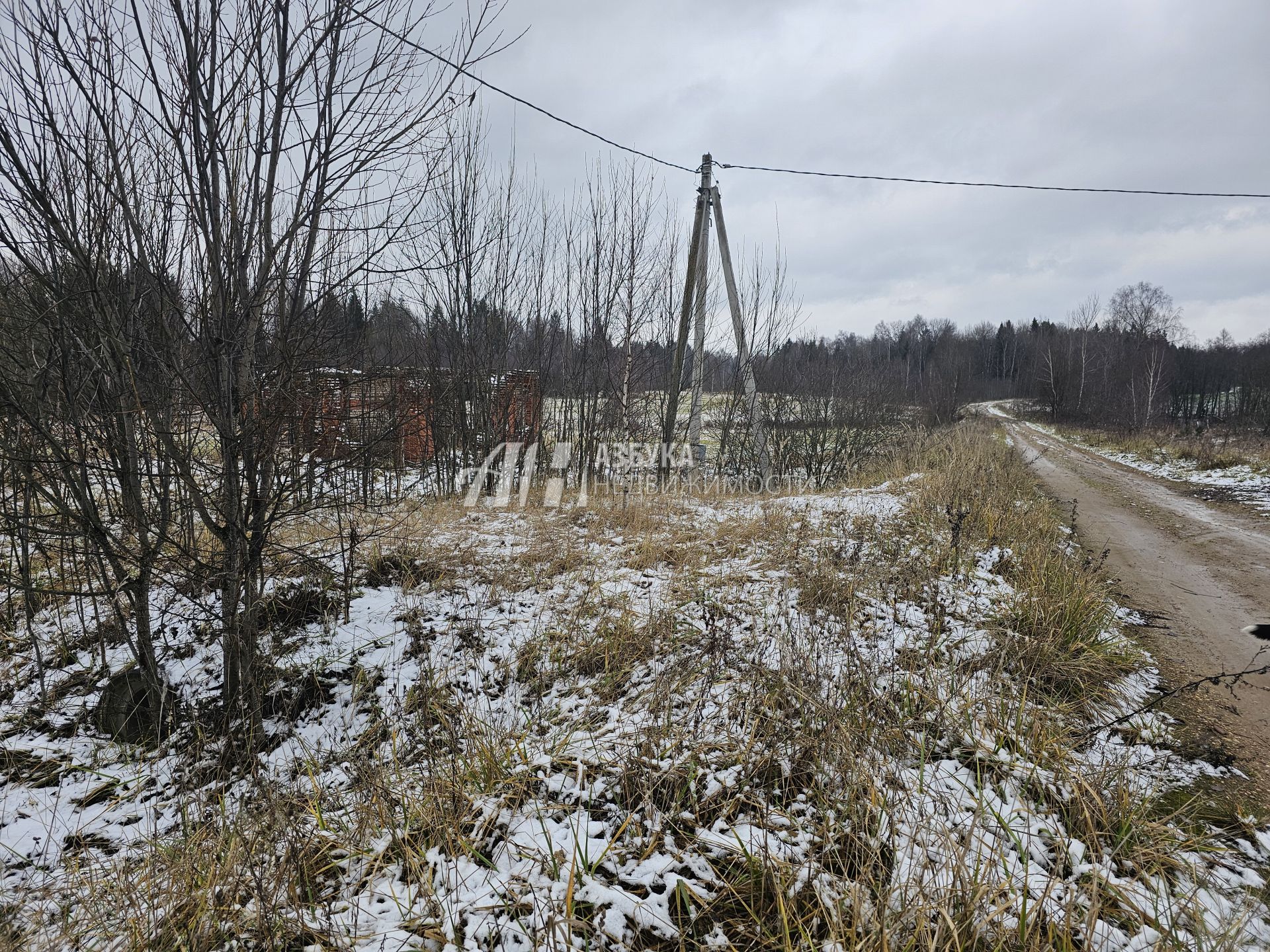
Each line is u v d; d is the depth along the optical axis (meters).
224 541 3.46
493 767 3.01
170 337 3.19
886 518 7.85
